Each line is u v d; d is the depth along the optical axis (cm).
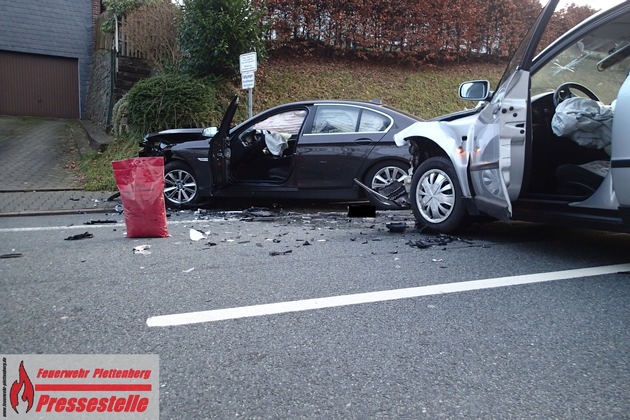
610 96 481
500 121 416
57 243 489
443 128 497
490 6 1480
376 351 246
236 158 696
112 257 428
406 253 434
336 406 200
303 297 322
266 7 1155
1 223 614
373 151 646
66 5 1859
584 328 273
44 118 1809
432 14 1385
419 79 1365
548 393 208
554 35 596
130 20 1209
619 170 347
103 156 1002
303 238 502
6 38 1783
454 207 489
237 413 196
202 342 257
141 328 275
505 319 285
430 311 298
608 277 361
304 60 1309
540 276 364
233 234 526
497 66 1517
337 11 1302
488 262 404
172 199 720
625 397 205
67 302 316
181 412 197
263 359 239
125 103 1044
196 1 1033
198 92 991
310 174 664
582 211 389
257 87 1153
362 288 339
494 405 200
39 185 884
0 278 368
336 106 677
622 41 438
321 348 250
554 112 469
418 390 211
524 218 433
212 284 350
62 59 1869
